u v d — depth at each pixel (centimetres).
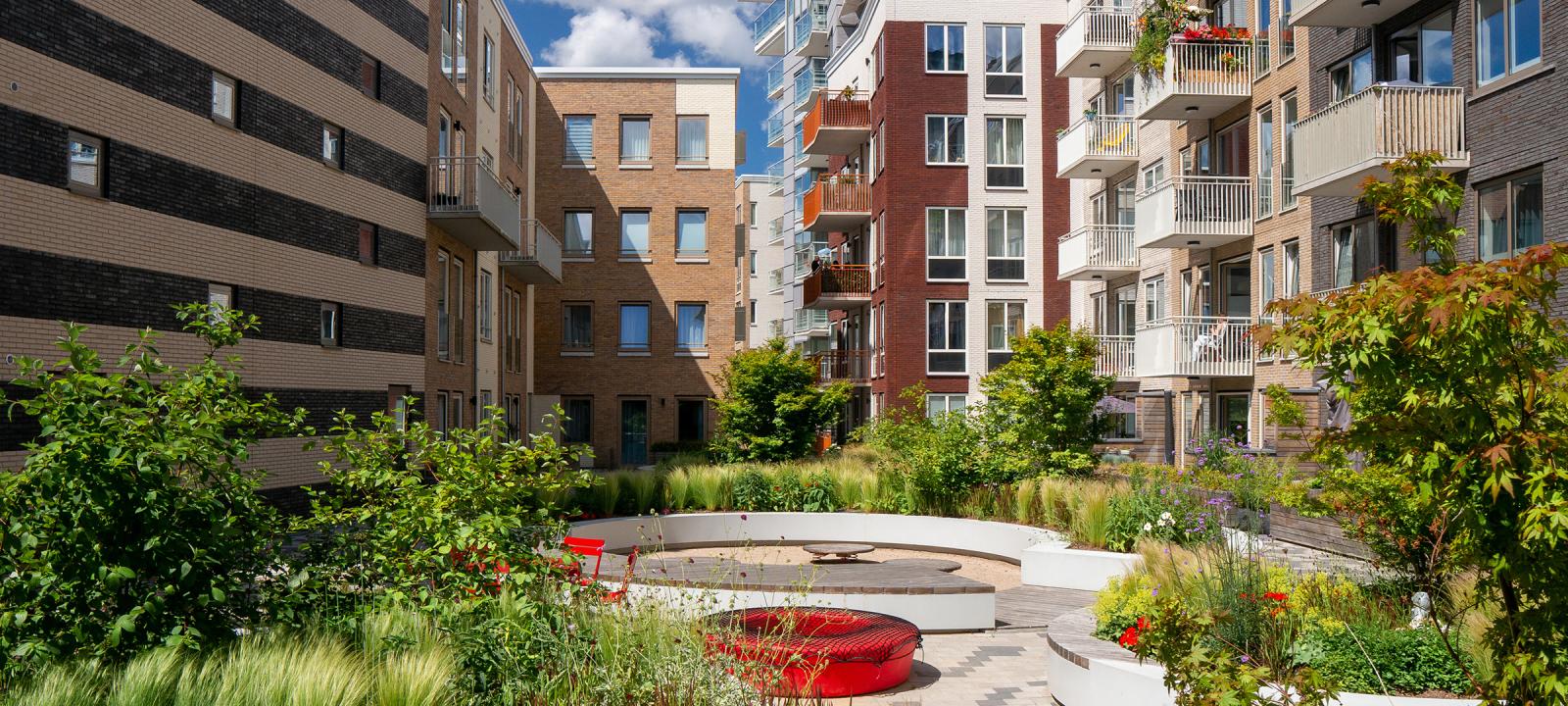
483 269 3131
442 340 2661
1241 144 2572
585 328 4156
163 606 671
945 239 3625
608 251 4150
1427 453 511
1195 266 2744
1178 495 1617
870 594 1270
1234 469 1781
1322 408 1956
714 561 1605
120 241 1614
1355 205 1998
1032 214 3644
